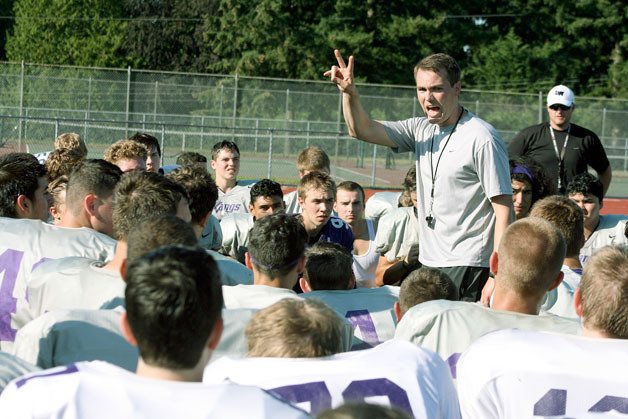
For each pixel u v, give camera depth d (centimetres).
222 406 254
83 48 6166
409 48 5531
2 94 3497
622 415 288
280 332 335
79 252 498
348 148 3916
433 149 643
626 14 5784
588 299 353
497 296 420
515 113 3912
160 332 257
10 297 487
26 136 3438
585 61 5831
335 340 343
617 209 3177
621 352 345
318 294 517
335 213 930
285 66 5394
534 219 417
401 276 871
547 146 1045
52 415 254
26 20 6116
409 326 416
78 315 379
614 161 4053
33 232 506
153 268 261
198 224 614
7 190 580
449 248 642
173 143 3688
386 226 864
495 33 5681
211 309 262
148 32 6384
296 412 257
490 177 620
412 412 324
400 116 3906
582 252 841
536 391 344
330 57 5428
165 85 3675
